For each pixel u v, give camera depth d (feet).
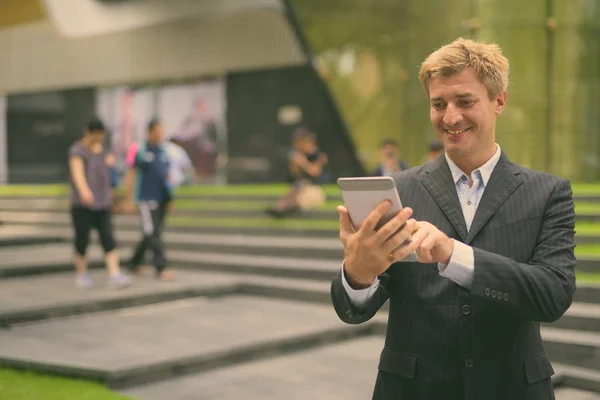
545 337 18.37
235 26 54.85
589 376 16.65
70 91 66.23
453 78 5.79
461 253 5.47
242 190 47.65
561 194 5.98
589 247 24.77
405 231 5.19
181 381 16.37
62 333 19.43
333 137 51.37
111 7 59.88
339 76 48.44
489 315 5.81
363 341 20.90
